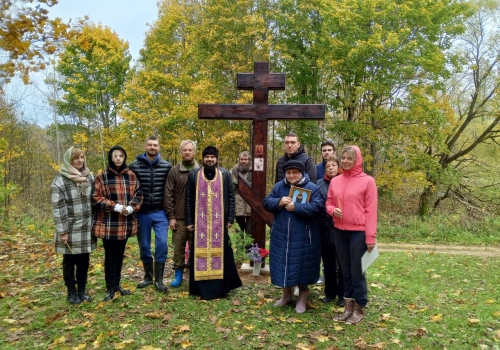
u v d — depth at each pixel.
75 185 4.69
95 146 23.64
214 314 4.52
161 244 5.24
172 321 4.30
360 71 14.59
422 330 4.14
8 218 10.31
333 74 16.91
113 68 22.78
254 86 5.89
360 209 4.30
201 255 4.98
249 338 3.95
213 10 18.47
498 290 6.25
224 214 5.12
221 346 3.80
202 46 19.36
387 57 13.61
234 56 18.16
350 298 4.43
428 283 6.75
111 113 23.81
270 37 17.11
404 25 14.16
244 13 18.25
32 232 9.23
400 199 18.33
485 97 17.06
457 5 14.23
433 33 13.96
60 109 23.31
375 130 15.20
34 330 4.16
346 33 14.68
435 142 14.75
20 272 6.17
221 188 5.09
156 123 18.22
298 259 4.48
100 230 4.79
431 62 13.29
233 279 5.14
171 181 5.38
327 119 18.16
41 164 22.36
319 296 5.18
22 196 16.67
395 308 4.87
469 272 7.67
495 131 16.81
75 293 4.89
